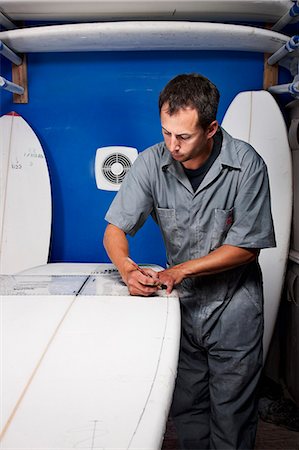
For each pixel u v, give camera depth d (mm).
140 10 1927
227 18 2033
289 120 2209
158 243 2262
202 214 1438
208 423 1729
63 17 2021
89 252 2281
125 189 1483
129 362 850
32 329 1000
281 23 1970
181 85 1193
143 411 688
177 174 1409
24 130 2115
